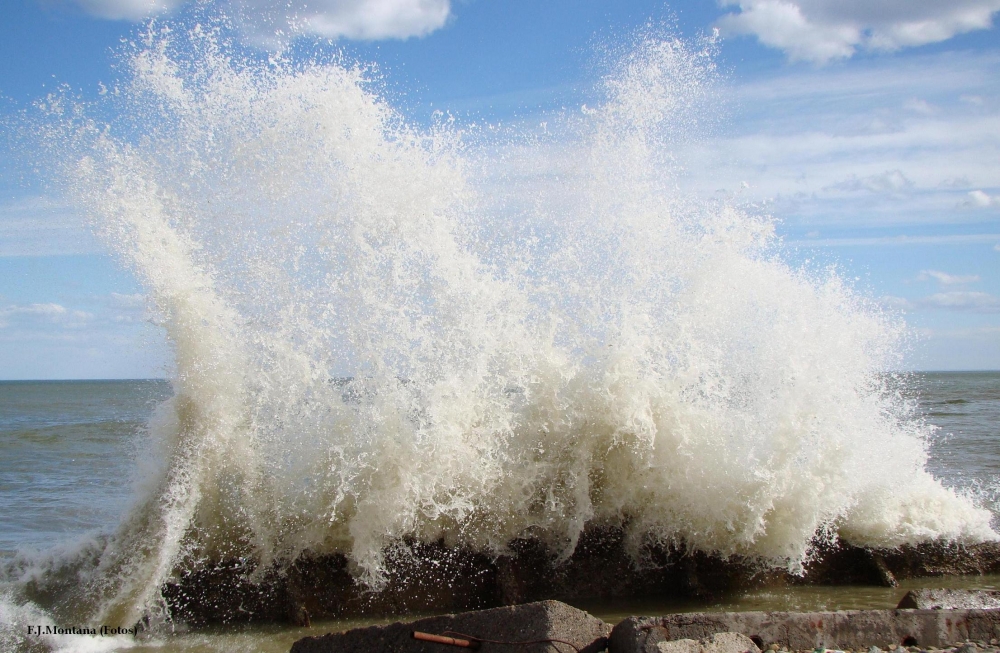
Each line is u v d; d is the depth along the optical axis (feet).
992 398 96.94
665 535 16.08
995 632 11.78
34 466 33.73
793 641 11.27
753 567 16.25
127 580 14.82
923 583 16.79
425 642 11.02
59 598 14.96
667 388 16.90
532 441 16.51
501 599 15.20
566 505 16.07
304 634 14.17
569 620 10.89
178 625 14.58
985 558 17.44
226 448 16.08
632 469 16.48
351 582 15.15
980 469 31.86
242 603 14.88
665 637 10.67
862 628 11.54
